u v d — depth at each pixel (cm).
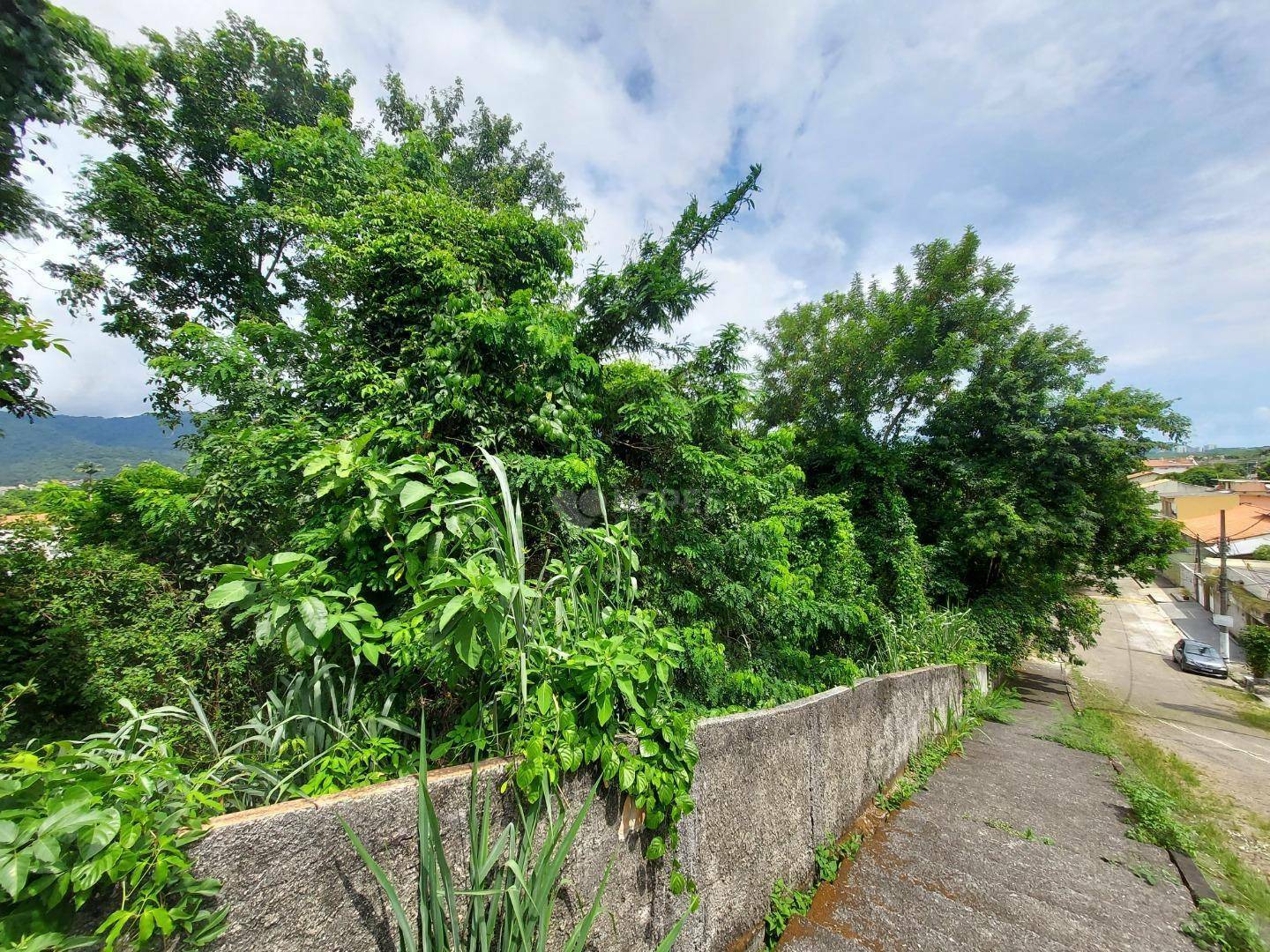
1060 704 1110
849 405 1067
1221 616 1870
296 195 559
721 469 427
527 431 340
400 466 200
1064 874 357
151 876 97
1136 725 1047
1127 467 1035
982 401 1066
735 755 258
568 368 352
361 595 248
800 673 511
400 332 362
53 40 438
